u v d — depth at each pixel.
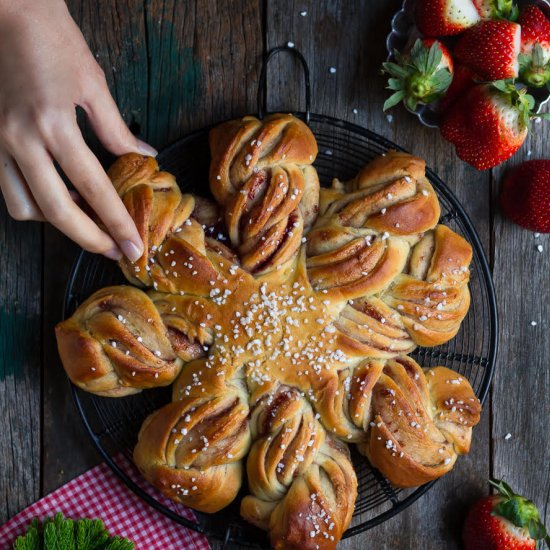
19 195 0.69
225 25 0.81
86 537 0.76
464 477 0.82
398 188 0.74
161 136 0.80
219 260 0.74
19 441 0.79
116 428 0.78
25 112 0.66
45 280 0.79
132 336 0.72
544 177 0.78
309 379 0.73
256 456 0.73
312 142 0.75
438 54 0.73
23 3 0.68
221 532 0.79
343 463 0.74
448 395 0.75
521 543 0.78
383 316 0.74
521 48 0.77
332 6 0.81
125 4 0.80
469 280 0.82
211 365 0.73
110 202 0.68
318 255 0.74
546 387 0.83
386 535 0.81
